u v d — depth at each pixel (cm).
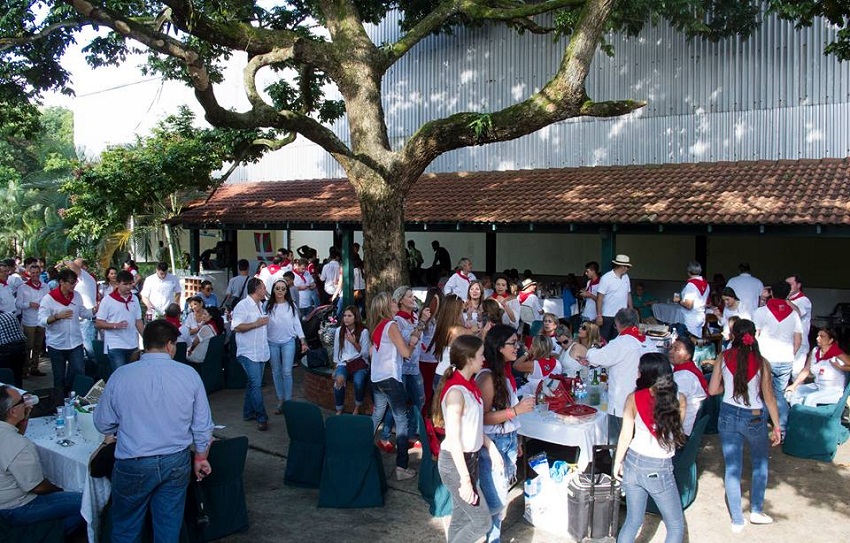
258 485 737
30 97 1347
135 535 504
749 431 625
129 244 2441
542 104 835
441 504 652
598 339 833
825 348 885
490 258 1825
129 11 1337
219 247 2100
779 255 1827
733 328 638
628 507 527
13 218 2847
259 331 921
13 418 559
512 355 557
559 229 1352
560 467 639
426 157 929
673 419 510
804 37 1470
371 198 952
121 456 498
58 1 1201
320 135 885
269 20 1409
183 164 1747
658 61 1622
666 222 1218
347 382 973
